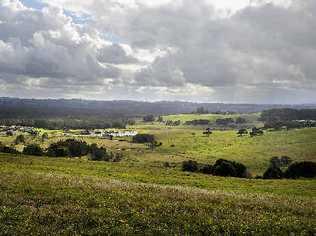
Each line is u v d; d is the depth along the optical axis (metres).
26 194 27.58
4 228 20.06
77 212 23.61
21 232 19.80
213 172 117.19
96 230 20.73
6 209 23.23
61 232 20.25
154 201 28.08
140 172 76.12
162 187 36.62
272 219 25.42
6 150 156.38
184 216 24.11
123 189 32.78
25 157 93.00
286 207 29.98
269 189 58.47
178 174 79.12
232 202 30.20
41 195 27.55
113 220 22.45
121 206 25.94
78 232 20.33
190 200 29.53
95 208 24.84
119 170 77.12
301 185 67.62
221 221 23.64
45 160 89.19
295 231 22.98
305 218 26.34
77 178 39.50
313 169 111.88
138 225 22.17
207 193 34.19
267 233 22.05
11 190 28.45
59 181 34.28
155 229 21.34
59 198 26.94
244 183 69.19
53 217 22.53
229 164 116.88
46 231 20.14
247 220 24.52
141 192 31.75
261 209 28.77
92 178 41.44
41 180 33.94
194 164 138.75
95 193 29.36
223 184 62.94
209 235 21.41
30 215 22.50
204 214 25.11
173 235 20.73
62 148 188.25
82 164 85.62
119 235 20.27
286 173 115.88
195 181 64.06
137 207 25.80
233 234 21.72
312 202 34.81
